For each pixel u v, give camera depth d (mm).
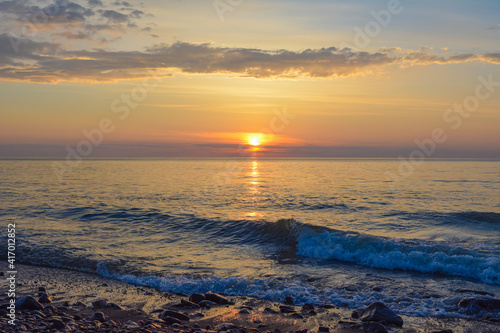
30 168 88062
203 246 14375
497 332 6398
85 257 11641
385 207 25016
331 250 12680
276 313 7363
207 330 6109
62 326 5855
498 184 43594
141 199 28891
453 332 6438
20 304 6922
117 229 17344
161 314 6965
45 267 11086
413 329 6555
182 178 55875
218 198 30109
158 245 14312
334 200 28844
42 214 21109
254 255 12969
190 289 9070
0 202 26094
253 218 20562
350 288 9109
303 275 10297
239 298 8469
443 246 11602
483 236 16125
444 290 8961
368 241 12477
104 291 8789
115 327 6043
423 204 26578
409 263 10977
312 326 6684
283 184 44969
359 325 6633
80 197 29688
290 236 15008
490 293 8672
